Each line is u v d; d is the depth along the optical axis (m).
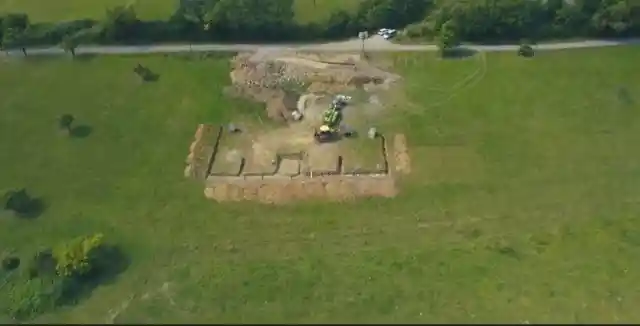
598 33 93.88
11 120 83.44
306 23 96.44
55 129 82.12
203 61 92.19
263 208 72.69
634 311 62.03
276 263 67.38
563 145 78.56
